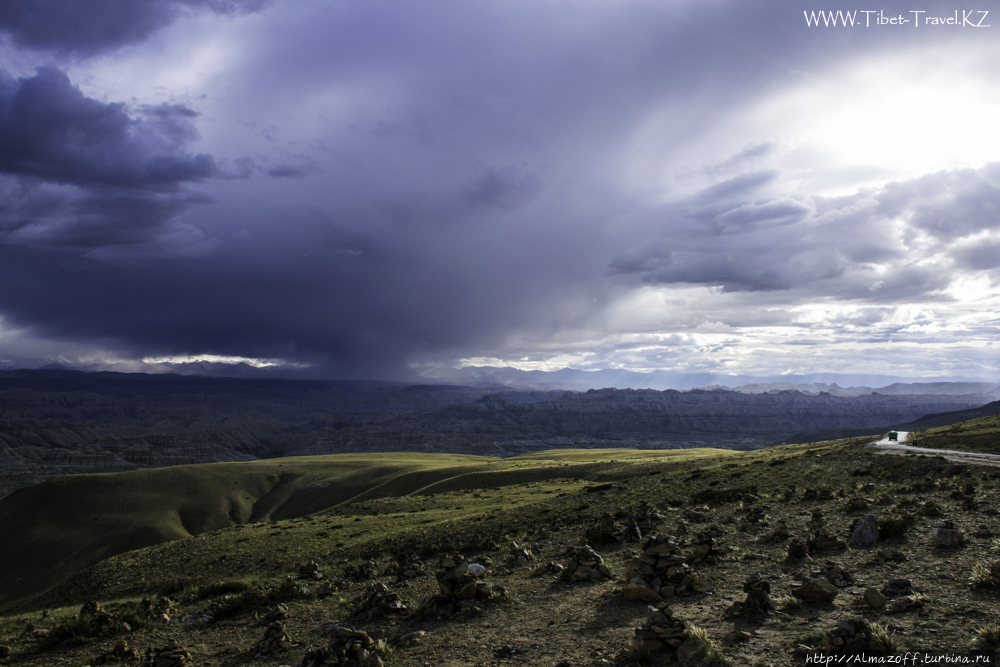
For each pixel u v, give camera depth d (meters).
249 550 52.78
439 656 14.20
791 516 28.44
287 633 18.22
